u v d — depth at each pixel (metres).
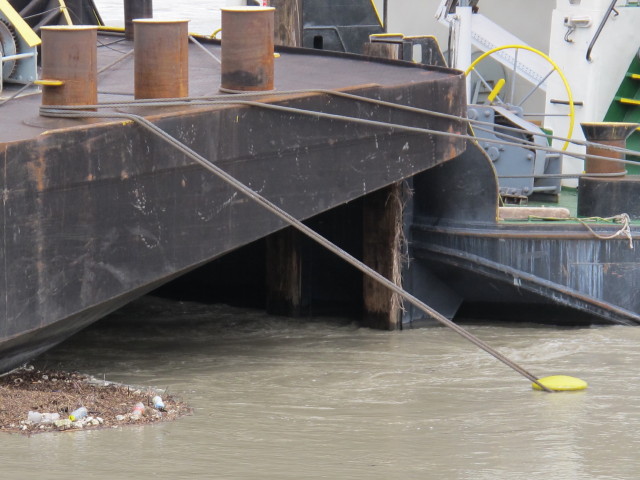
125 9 17.00
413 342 14.39
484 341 14.41
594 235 14.76
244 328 15.38
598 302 14.96
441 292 15.56
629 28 17.70
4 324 10.29
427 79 13.58
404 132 13.21
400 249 15.09
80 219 10.63
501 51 19.38
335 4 19.39
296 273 15.95
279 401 11.27
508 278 14.91
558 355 13.53
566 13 17.83
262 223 12.02
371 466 8.74
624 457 9.09
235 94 11.72
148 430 9.72
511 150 16.61
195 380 12.30
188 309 16.69
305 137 12.28
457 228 14.98
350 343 14.38
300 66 14.79
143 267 11.14
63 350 13.78
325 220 15.87
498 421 10.34
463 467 8.76
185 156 11.25
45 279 10.49
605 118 17.89
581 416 10.52
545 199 17.28
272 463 8.74
